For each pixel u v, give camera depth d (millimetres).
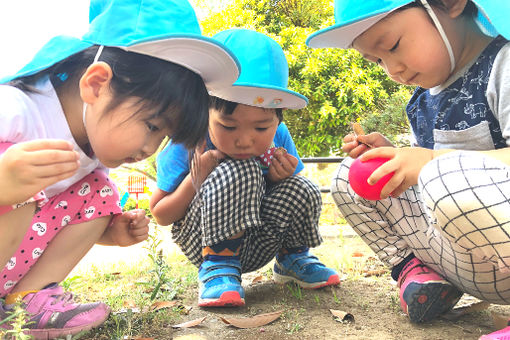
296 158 2201
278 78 1899
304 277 2074
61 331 1443
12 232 1269
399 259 1731
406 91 5883
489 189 1167
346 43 1604
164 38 1289
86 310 1501
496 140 1472
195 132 1415
